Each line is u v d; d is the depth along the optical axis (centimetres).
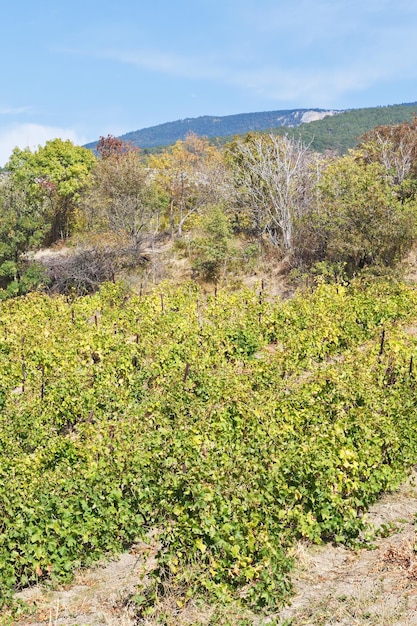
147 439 1034
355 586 689
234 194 3516
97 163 4466
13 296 3606
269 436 960
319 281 2455
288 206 3145
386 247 2562
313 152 3659
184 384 1409
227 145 4462
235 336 1784
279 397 1210
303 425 1059
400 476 969
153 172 4712
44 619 718
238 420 1070
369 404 1129
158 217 4100
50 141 4509
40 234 3741
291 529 823
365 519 863
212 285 3200
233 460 881
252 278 3122
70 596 775
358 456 908
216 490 791
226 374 1458
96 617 709
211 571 703
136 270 3578
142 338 1853
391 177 2788
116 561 872
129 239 3703
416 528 819
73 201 4441
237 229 3559
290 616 655
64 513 829
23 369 1552
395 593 656
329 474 838
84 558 849
